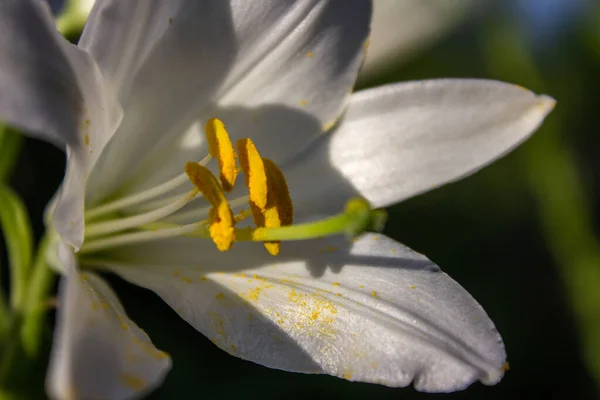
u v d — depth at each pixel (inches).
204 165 10.0
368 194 10.3
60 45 8.8
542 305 21.7
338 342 9.8
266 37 10.0
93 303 8.9
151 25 9.5
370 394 18.4
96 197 10.0
